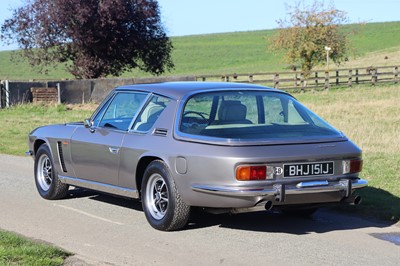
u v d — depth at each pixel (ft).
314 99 99.35
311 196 20.86
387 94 104.99
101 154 24.93
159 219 22.59
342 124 59.26
